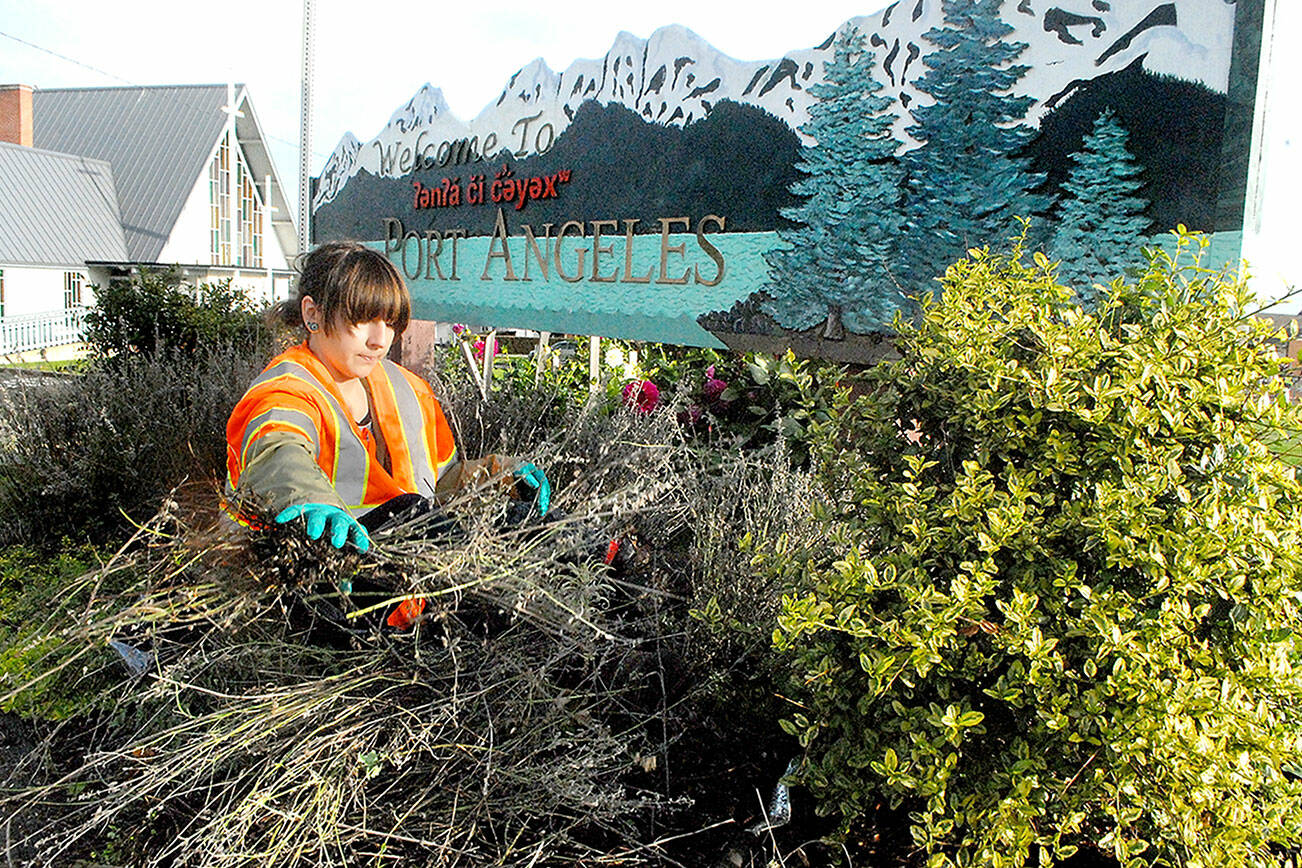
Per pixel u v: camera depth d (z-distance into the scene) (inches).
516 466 101.5
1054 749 70.9
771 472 127.4
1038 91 100.0
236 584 84.7
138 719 92.2
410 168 222.7
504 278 190.5
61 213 1190.9
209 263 1339.8
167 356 293.3
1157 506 68.7
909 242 112.4
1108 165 94.7
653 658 101.1
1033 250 100.9
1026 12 100.3
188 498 146.7
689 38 141.6
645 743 94.0
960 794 70.4
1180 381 69.2
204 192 1318.9
